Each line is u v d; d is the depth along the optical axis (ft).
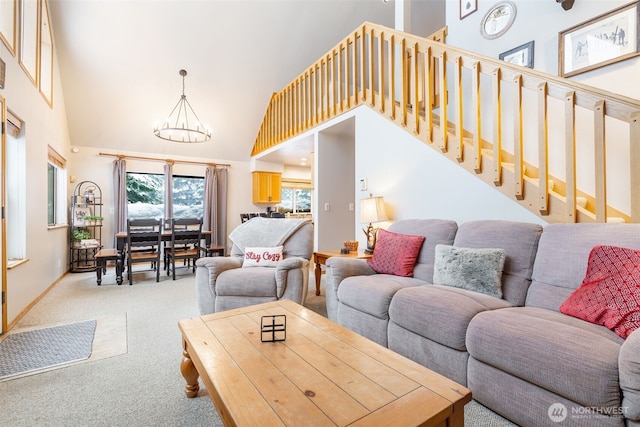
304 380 3.58
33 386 5.71
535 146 9.85
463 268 6.69
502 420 4.69
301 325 5.31
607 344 3.84
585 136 8.82
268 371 3.78
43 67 12.25
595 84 8.59
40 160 11.37
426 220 8.80
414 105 10.12
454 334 5.26
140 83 16.81
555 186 9.20
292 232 10.77
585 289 4.95
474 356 4.99
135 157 20.15
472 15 11.68
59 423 4.74
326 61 14.47
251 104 20.24
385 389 3.40
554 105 9.40
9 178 9.52
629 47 7.93
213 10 15.19
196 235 15.81
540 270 6.07
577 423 3.83
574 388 3.77
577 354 3.81
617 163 8.08
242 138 22.43
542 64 9.68
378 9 18.02
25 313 9.62
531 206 7.33
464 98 12.14
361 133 12.48
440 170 9.45
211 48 16.55
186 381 5.43
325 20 17.30
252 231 11.10
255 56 17.69
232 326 5.26
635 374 3.33
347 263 8.48
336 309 8.29
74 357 6.81
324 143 15.55
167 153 21.29
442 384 3.51
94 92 16.42
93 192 18.67
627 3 7.97
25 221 9.71
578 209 6.56
